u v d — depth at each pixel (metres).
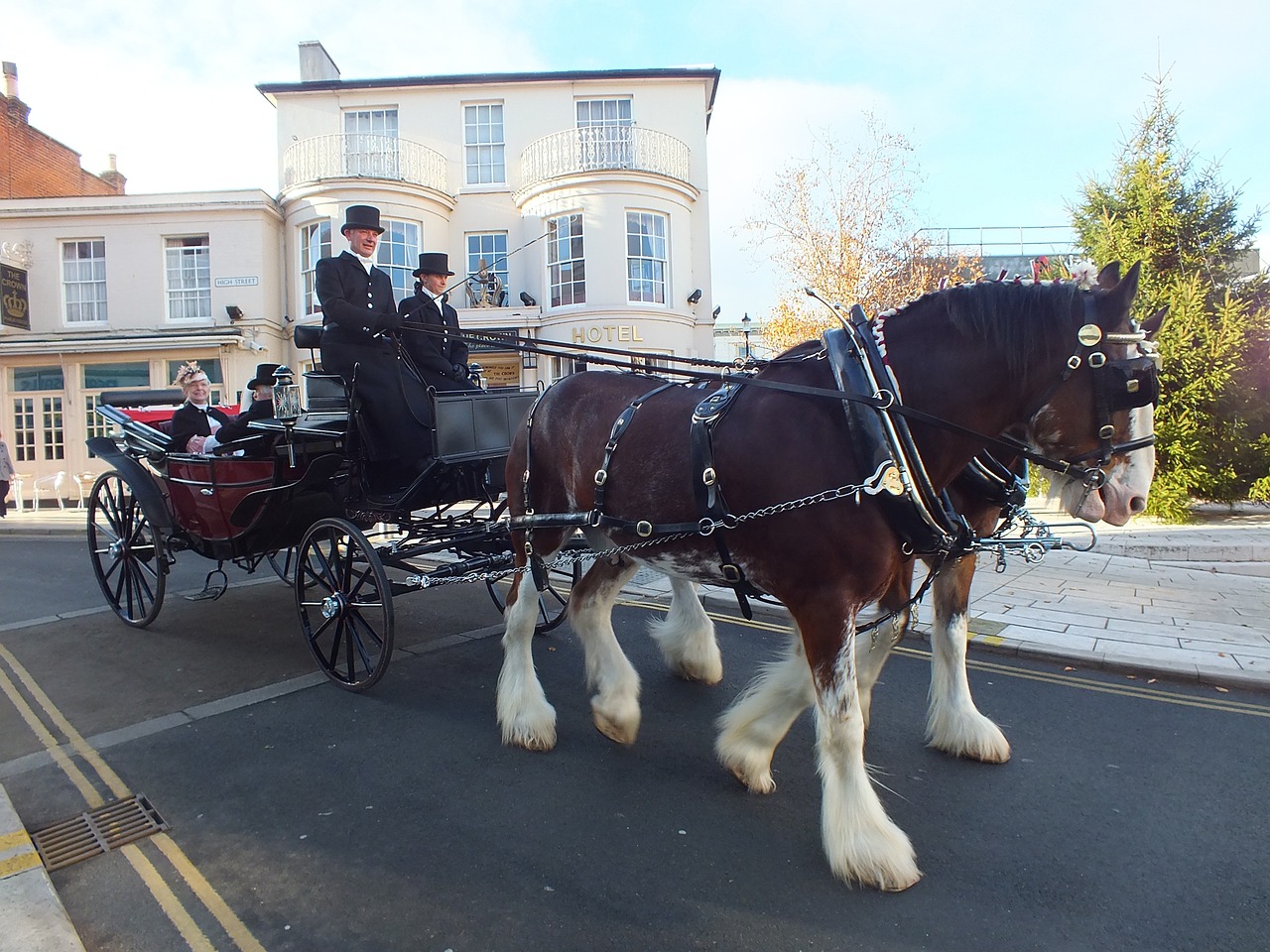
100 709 4.47
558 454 3.88
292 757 3.82
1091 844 2.99
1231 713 4.26
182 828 3.17
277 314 18.70
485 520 5.48
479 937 2.48
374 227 5.24
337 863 2.91
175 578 8.23
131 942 2.49
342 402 4.93
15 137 20.80
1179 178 11.77
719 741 3.55
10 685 4.89
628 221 17.27
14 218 18.47
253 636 5.92
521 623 4.09
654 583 7.45
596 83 18.48
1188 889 2.70
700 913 2.59
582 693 4.72
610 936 2.48
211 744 3.98
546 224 17.75
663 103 18.58
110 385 18.50
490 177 18.80
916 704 4.45
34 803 3.39
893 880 2.70
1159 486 10.95
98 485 6.48
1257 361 10.78
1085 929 2.50
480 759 3.79
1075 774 3.57
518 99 18.58
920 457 2.82
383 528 9.55
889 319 2.99
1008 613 6.17
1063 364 2.69
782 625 6.13
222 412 7.86
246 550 5.52
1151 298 11.30
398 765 3.73
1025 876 2.79
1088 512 2.76
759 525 2.91
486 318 17.30
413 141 18.61
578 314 17.11
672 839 3.06
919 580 5.45
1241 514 11.55
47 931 2.43
